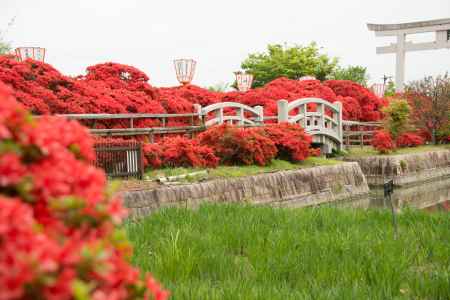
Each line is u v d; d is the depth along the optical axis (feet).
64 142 6.40
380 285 16.98
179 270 18.45
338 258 20.59
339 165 65.77
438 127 103.96
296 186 56.80
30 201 5.47
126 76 65.26
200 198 43.39
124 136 52.47
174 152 49.11
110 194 6.28
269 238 23.49
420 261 21.67
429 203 60.70
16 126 5.72
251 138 56.54
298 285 17.76
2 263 4.69
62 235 5.47
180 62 85.76
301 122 70.03
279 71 153.38
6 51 96.58
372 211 33.65
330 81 108.27
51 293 4.78
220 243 23.07
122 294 5.85
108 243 5.86
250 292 15.61
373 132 88.02
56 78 51.85
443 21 125.70
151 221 26.96
